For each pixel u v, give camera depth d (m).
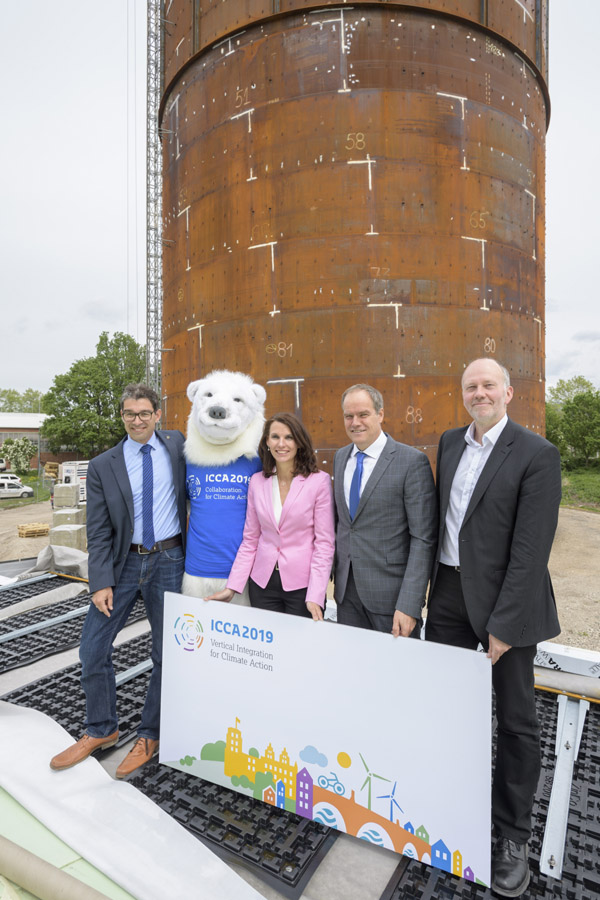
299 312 8.96
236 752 2.52
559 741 2.84
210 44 9.88
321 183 8.84
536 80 10.84
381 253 8.73
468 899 1.96
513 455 2.17
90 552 2.79
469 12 9.23
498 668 2.16
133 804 2.38
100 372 47.84
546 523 2.07
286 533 2.73
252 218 9.38
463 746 2.00
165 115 12.13
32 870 1.93
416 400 8.76
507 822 2.10
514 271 9.77
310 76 8.90
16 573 7.42
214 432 2.79
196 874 2.02
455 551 2.39
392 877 2.05
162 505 2.89
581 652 3.62
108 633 2.83
